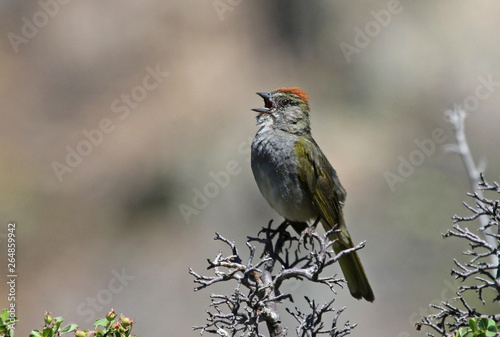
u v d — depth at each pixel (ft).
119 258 49.85
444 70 63.16
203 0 69.41
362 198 50.03
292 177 23.86
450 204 43.91
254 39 67.26
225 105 61.46
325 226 24.11
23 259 49.70
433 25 66.23
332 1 68.28
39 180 55.06
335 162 55.77
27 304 46.19
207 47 66.39
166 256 49.34
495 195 40.29
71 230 52.03
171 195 53.98
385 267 41.78
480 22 65.72
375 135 58.85
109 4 68.64
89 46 66.03
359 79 63.98
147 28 67.41
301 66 65.46
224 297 15.38
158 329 43.52
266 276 17.39
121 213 53.67
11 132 58.54
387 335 38.09
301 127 24.85
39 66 64.39
